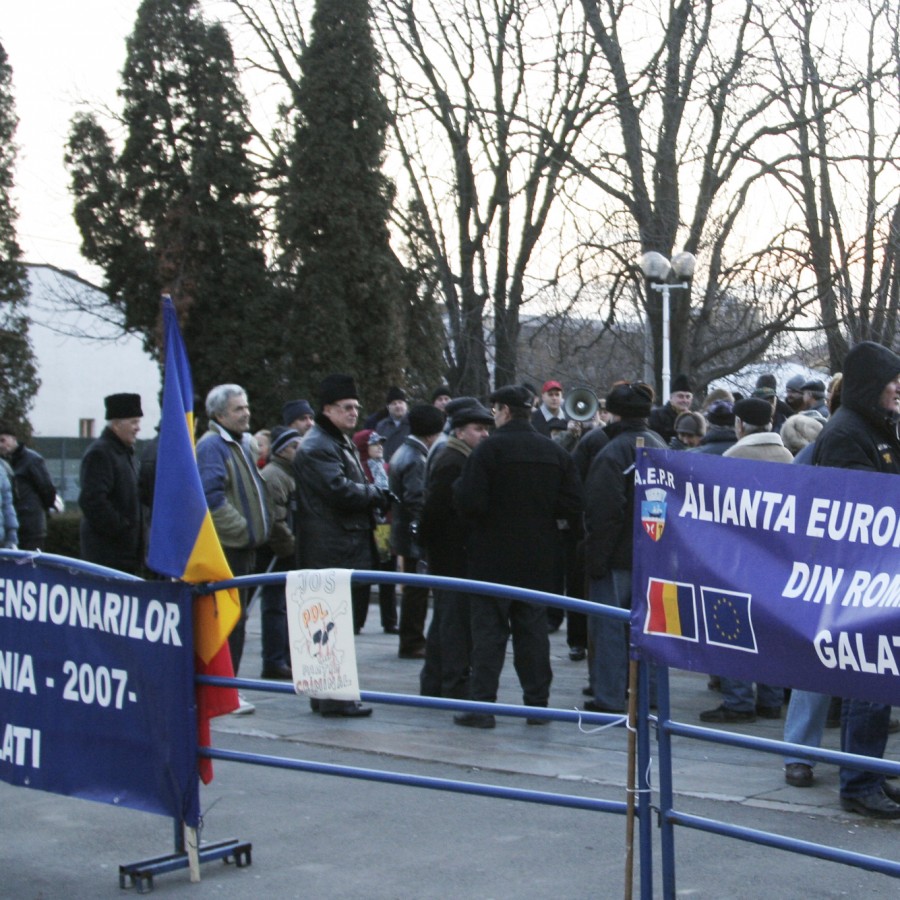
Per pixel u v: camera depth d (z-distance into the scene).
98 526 8.41
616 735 7.09
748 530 3.68
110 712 4.82
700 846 4.91
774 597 3.62
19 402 27.14
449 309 25.11
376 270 23.70
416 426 10.16
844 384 5.50
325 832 5.21
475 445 7.86
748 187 22.05
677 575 3.80
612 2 22.22
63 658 4.94
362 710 7.69
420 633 10.16
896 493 3.45
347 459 7.93
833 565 3.54
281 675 8.93
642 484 3.88
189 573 4.61
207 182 24.91
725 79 21.12
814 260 21.61
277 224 24.59
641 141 21.94
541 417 12.45
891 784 5.90
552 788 5.84
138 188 25.73
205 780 4.67
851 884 4.47
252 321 24.36
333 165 23.48
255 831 5.25
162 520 4.67
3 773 5.12
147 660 4.71
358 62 23.58
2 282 27.27
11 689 5.11
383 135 23.91
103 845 5.13
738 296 22.12
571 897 4.37
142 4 25.45
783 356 23.34
